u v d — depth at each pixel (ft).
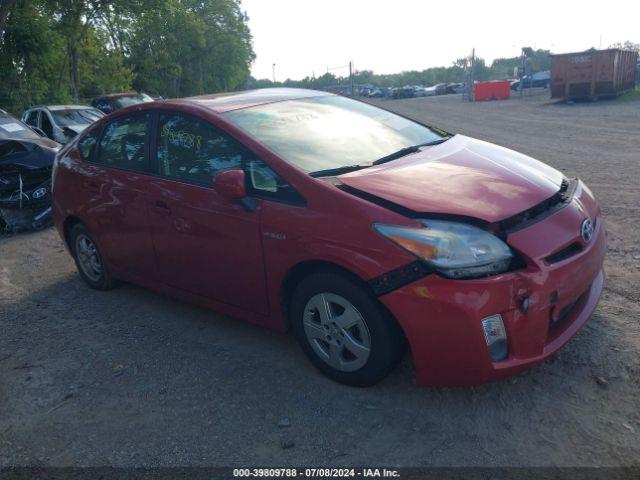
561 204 10.89
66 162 16.74
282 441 9.71
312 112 13.76
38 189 25.07
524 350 9.46
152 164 13.87
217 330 13.97
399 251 9.37
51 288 17.83
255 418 10.39
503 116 75.56
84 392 11.73
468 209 9.64
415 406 10.32
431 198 9.94
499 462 8.82
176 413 10.75
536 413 9.87
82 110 49.34
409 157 12.17
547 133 50.75
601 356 11.29
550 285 9.52
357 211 9.92
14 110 77.82
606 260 16.43
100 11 85.46
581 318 10.65
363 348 10.35
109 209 14.92
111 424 10.59
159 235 13.64
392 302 9.48
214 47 191.62
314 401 10.72
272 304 11.69
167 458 9.54
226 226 11.89
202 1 187.62
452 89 197.88
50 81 86.84
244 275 11.96
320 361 11.25
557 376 10.82
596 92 86.99
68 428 10.58
